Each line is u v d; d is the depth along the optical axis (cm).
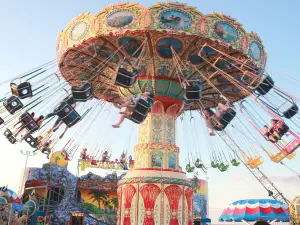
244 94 1594
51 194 3650
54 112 1367
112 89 1675
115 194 3894
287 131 1441
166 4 1228
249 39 1338
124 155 2344
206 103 1770
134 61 1312
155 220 1277
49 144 1716
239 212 1631
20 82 1361
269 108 1398
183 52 1356
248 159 2020
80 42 1309
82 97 1263
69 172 3816
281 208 1616
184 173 1422
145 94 1271
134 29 1227
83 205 3747
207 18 1248
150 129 1436
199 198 4822
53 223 3416
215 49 1287
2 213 1870
